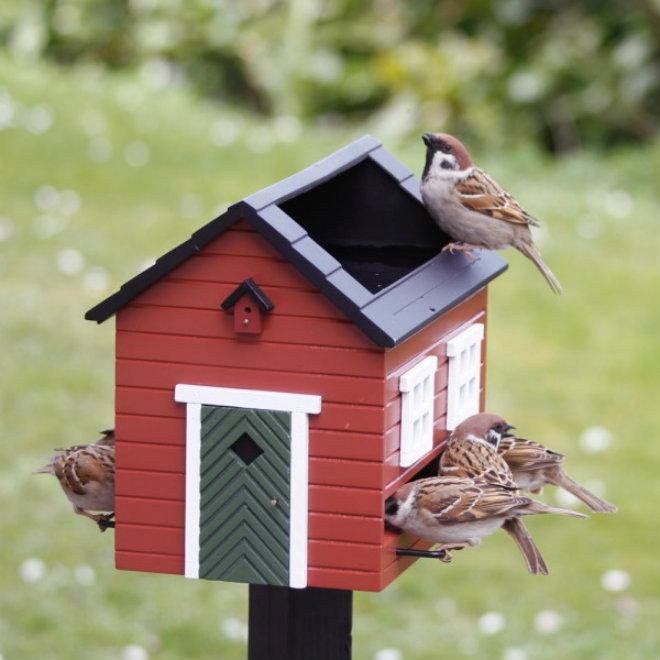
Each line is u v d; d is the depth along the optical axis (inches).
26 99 879.1
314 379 233.0
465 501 244.4
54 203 741.3
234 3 1000.2
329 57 972.6
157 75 992.9
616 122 944.9
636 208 811.4
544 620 440.1
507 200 287.9
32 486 503.8
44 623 434.9
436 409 266.8
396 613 450.0
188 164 809.5
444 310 253.1
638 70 937.5
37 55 1013.2
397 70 940.0
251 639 254.8
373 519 233.3
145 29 1003.9
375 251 292.0
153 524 241.1
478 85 936.3
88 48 1018.7
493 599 457.7
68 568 462.3
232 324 234.8
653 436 559.8
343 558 234.8
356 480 233.3
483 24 963.3
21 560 464.8
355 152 280.8
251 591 254.5
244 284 231.6
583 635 437.7
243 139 863.1
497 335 641.0
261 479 235.6
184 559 240.5
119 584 457.4
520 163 884.6
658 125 944.9
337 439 233.1
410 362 247.6
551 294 673.6
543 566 256.4
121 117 872.3
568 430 564.1
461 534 246.4
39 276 657.6
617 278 693.9
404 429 242.7
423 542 261.7
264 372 234.7
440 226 285.4
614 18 949.2
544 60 942.4
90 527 486.9
